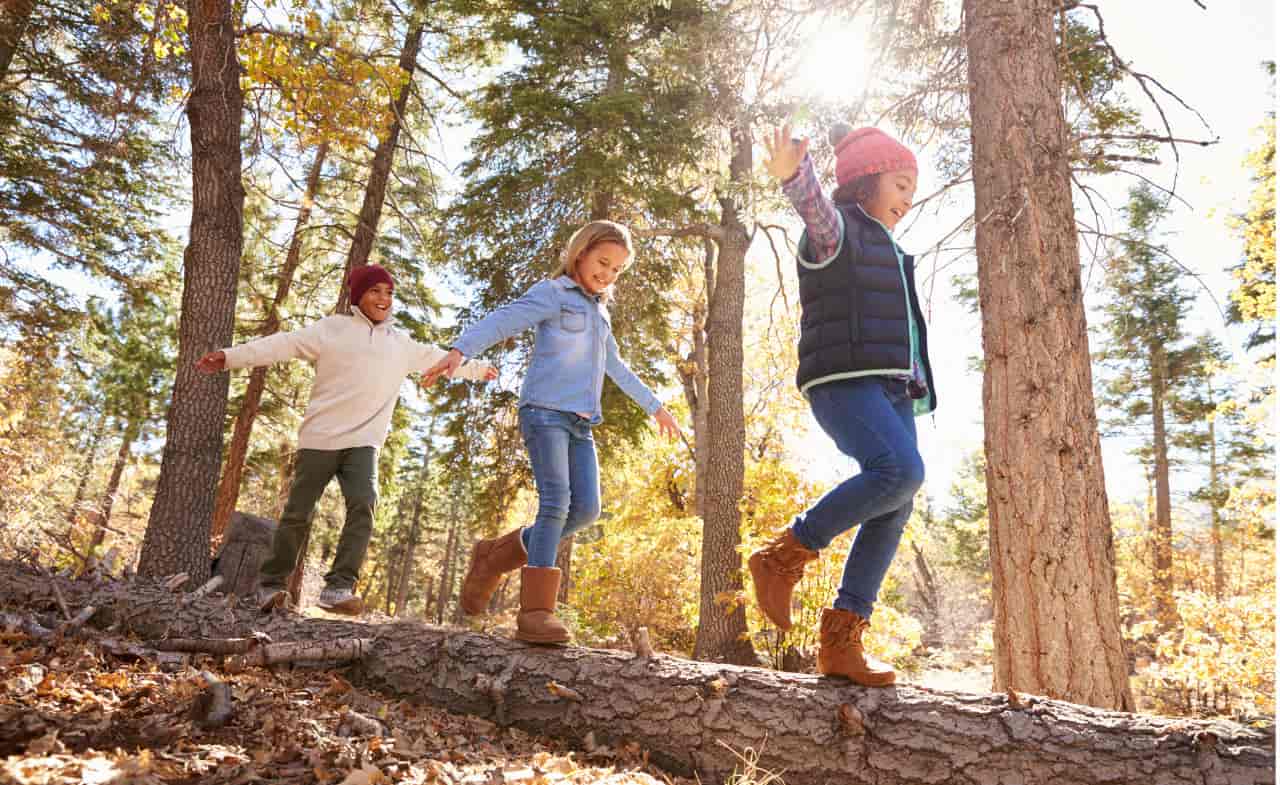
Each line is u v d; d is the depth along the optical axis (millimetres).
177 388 5375
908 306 2277
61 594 3240
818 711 2264
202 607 3297
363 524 3629
